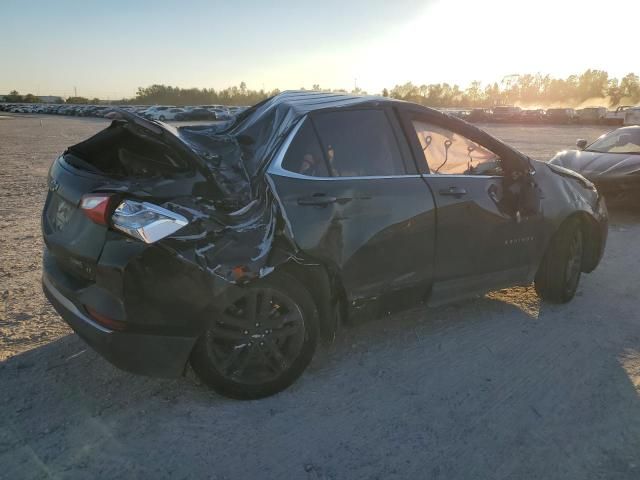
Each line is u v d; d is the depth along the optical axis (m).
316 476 2.58
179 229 2.74
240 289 2.90
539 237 4.31
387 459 2.71
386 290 3.54
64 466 2.58
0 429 2.83
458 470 2.65
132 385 3.28
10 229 7.05
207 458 2.67
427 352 3.81
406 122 3.73
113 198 2.73
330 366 3.58
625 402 3.24
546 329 4.22
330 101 3.63
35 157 16.92
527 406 3.18
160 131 2.91
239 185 3.08
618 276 5.55
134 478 2.52
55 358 3.58
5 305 4.43
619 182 7.89
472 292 4.05
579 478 2.61
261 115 3.75
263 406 3.11
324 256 3.18
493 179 4.04
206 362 2.98
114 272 2.70
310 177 3.24
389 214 3.42
